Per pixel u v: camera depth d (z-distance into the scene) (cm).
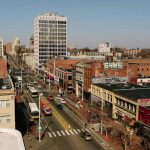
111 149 5041
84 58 17538
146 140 5403
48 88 12525
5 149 2086
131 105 6512
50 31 19638
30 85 12950
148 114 5734
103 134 5950
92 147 5156
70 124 6712
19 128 6334
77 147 5156
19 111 7950
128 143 5378
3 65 8806
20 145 2183
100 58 17750
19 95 10531
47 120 7062
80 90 10556
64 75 12450
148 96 6656
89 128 6394
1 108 5331
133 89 7588
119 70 9562
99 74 9256
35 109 7319
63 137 5762
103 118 7119
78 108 8425
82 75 10231
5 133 2525
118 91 7331
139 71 12200
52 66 15300
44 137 5747
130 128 6231
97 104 8512
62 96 10575
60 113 7788
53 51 19900
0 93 5278
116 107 7262
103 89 8081
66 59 16062
